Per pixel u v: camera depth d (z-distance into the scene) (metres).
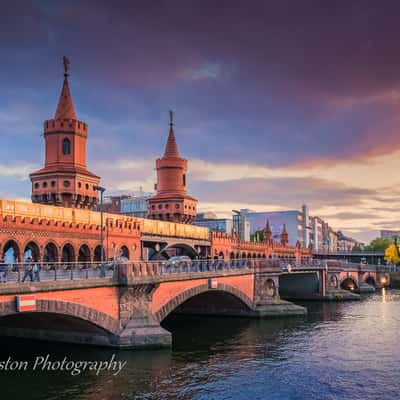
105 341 50.19
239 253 121.50
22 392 38.91
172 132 119.94
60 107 86.94
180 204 114.31
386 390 41.69
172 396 39.00
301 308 84.88
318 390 41.47
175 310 86.44
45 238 68.69
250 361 50.06
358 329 70.00
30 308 40.16
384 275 167.38
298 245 174.38
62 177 82.94
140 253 88.75
